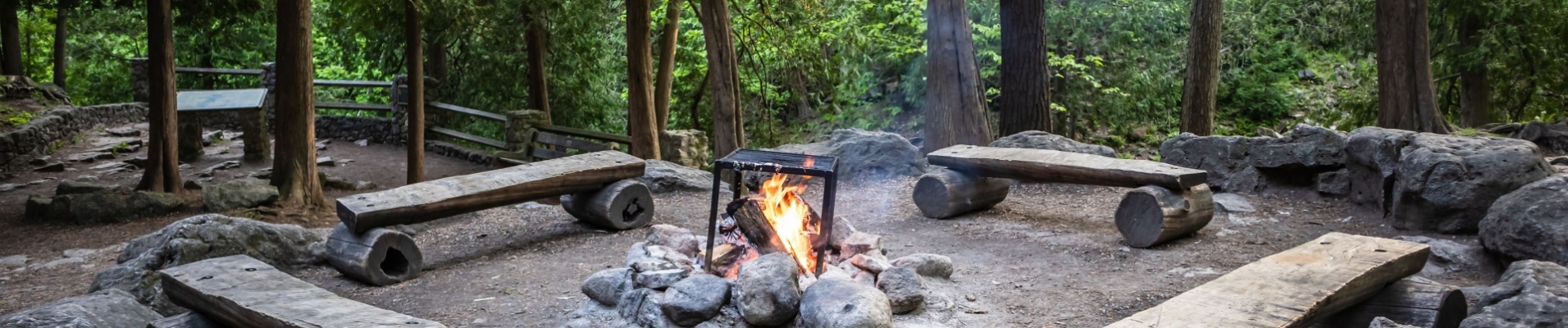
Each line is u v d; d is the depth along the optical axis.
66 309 5.18
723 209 9.62
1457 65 17.00
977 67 11.82
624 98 23.30
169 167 12.18
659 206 9.76
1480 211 7.30
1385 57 12.50
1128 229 7.32
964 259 7.06
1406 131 8.35
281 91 11.20
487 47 20.34
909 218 8.77
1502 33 16.30
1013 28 12.38
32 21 26.44
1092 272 6.61
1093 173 7.68
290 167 11.31
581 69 20.47
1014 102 12.48
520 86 20.94
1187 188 7.31
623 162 8.29
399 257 7.07
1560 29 16.36
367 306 4.74
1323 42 24.97
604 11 18.12
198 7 14.99
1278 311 4.18
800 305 5.07
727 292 5.14
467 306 6.08
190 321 5.18
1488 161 7.38
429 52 20.67
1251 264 4.92
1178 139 10.07
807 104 23.22
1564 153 10.71
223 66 25.69
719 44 14.18
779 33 17.89
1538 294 4.67
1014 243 7.58
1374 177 8.43
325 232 7.88
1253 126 23.48
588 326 5.38
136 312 5.50
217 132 19.86
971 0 18.94
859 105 21.88
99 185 12.42
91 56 28.55
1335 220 8.30
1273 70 24.95
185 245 6.88
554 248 7.65
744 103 20.92
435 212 7.06
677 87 21.89
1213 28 15.43
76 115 19.30
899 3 19.73
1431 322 4.73
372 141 20.59
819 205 9.78
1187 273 6.53
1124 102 19.28
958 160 8.59
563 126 19.77
